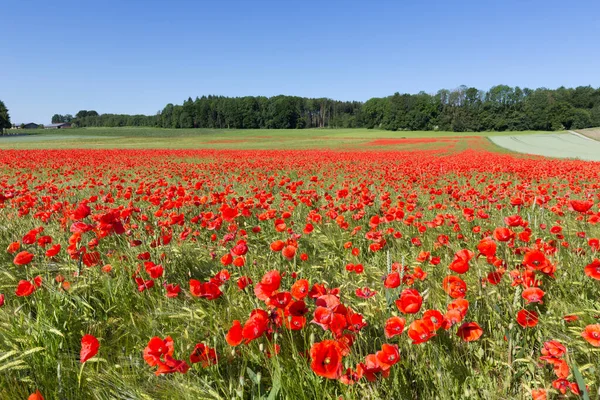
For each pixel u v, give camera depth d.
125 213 4.55
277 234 5.01
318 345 1.49
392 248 4.31
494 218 5.59
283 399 1.85
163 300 3.00
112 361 2.33
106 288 3.10
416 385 1.97
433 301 2.69
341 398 1.72
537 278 2.72
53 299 2.88
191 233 4.81
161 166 18.14
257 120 145.25
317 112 162.62
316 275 3.47
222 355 2.19
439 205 6.11
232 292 2.97
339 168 17.30
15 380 2.05
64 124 190.12
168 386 1.97
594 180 10.93
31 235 3.66
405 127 131.00
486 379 1.90
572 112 113.56
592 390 1.77
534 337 2.25
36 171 18.39
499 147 45.78
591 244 3.19
